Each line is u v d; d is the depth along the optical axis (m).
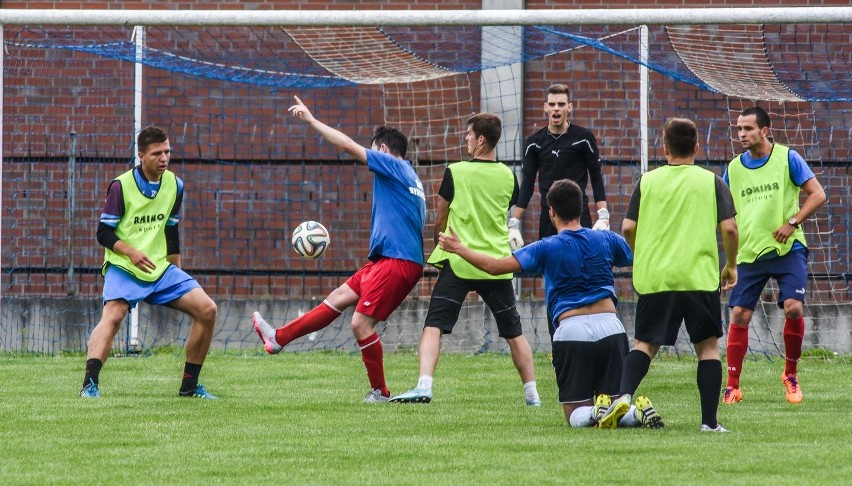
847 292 35.12
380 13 28.14
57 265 36.44
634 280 18.25
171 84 37.69
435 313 22.64
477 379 27.02
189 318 34.03
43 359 31.09
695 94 36.44
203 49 38.09
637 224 18.30
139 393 23.83
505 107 37.41
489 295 22.52
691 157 18.36
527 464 15.15
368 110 37.62
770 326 33.16
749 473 14.43
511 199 22.81
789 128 36.00
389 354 32.91
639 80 36.59
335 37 37.00
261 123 37.62
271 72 33.78
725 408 22.09
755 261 23.78
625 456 15.70
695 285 17.70
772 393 24.91
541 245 18.70
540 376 27.58
